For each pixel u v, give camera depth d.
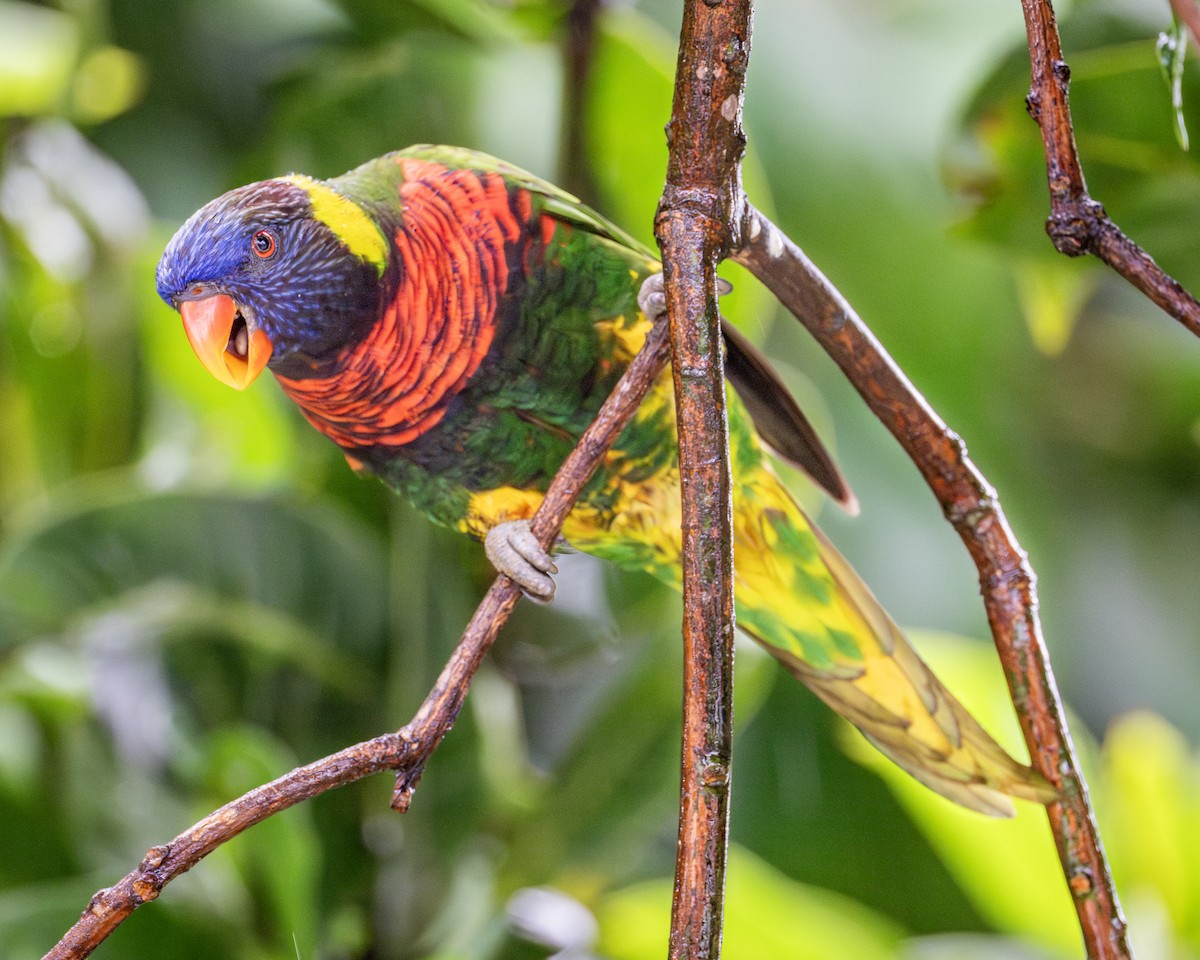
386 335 3.60
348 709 4.66
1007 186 4.01
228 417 5.76
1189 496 8.16
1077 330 8.02
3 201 5.59
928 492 6.93
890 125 6.92
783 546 3.96
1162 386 7.96
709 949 2.28
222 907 4.32
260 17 5.77
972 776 3.92
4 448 5.60
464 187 3.63
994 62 4.00
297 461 5.03
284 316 3.56
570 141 4.57
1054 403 7.91
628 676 4.79
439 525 4.39
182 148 5.87
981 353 6.86
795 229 6.73
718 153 2.44
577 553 5.18
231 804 2.38
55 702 4.58
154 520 4.46
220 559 4.50
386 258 3.57
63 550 4.36
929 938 5.51
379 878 4.58
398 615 4.64
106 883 4.38
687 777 2.31
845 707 4.16
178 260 3.59
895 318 6.77
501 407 3.71
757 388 3.80
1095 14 4.06
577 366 3.65
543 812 4.59
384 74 4.95
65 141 5.79
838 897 5.64
